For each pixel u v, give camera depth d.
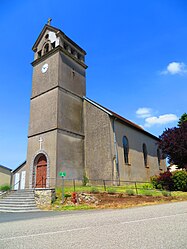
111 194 14.21
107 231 5.46
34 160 20.25
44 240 4.92
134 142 23.61
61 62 22.23
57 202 13.80
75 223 6.93
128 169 21.00
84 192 14.40
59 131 19.55
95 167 20.06
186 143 20.81
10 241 5.00
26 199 14.78
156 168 27.25
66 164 19.19
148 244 4.22
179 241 4.32
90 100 22.92
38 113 21.73
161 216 7.37
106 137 20.11
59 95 20.80
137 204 12.22
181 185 17.34
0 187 23.22
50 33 24.27
